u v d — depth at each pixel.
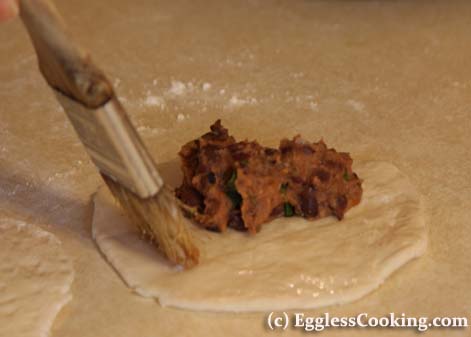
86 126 0.38
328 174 0.42
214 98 0.52
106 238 0.43
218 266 0.41
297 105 0.52
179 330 0.39
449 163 0.47
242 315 0.40
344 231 0.42
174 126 0.50
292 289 0.40
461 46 0.57
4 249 0.43
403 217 0.43
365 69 0.55
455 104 0.51
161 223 0.40
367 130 0.50
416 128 0.50
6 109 0.52
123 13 0.61
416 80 0.54
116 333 0.39
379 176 0.45
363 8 0.61
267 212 0.42
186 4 0.62
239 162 0.41
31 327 0.39
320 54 0.56
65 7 0.62
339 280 0.40
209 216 0.42
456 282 0.41
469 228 0.44
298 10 0.61
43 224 0.44
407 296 0.41
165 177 0.45
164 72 0.55
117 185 0.40
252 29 0.59
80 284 0.41
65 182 0.47
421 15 0.60
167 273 0.41
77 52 0.36
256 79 0.54
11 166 0.48
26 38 0.58
